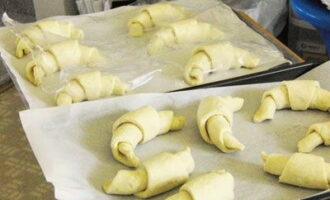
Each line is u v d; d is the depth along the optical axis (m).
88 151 0.70
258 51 0.94
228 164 0.69
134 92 0.86
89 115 0.76
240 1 1.33
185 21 1.02
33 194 1.34
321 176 0.63
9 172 1.42
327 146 0.72
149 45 0.98
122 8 1.15
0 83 1.74
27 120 0.73
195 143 0.74
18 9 1.69
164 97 0.80
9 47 0.98
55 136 0.71
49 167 0.66
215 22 1.05
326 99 0.78
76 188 0.64
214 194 0.61
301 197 0.63
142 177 0.64
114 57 0.96
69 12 1.56
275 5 1.37
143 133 0.72
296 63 0.88
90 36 1.04
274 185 0.65
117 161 0.69
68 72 0.90
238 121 0.77
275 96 0.78
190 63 0.89
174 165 0.65
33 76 0.88
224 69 0.91
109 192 0.64
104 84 0.85
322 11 1.06
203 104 0.76
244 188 0.65
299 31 1.43
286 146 0.72
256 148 0.72
